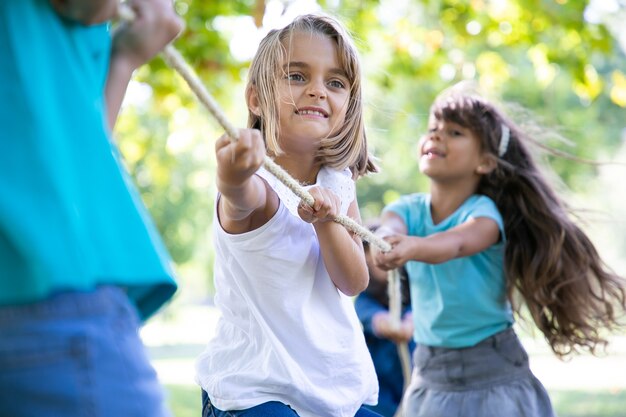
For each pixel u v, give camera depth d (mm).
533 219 4949
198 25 9250
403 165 20672
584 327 5078
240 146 2611
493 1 10297
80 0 2227
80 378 2104
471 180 4977
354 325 3529
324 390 3404
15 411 2076
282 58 3514
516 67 15789
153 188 23188
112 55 2449
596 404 10906
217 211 3367
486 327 4797
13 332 2057
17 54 2137
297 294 3354
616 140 22469
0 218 2023
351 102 3629
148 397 2232
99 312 2162
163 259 2330
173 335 26375
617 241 24062
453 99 4973
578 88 10602
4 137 2086
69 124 2197
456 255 4598
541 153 5406
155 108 11156
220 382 3414
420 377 4902
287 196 3334
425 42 10688
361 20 9852
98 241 2174
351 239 3359
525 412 4711
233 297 3436
